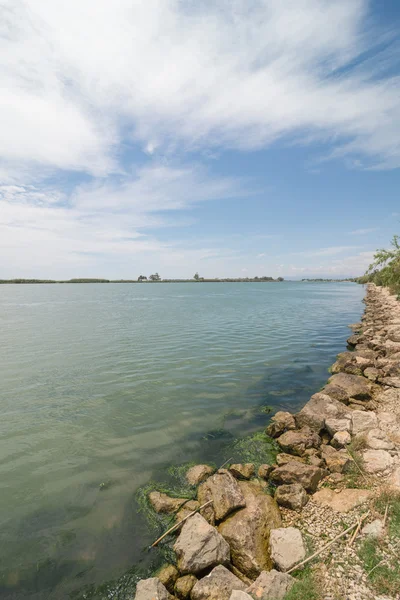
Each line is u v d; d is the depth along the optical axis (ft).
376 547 16.11
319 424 30.71
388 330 70.95
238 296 261.44
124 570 17.07
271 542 17.34
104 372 51.13
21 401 39.73
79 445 29.58
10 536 19.36
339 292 311.27
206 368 52.70
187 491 23.11
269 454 28.12
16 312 145.48
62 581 16.52
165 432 31.94
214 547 16.98
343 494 21.36
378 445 26.32
